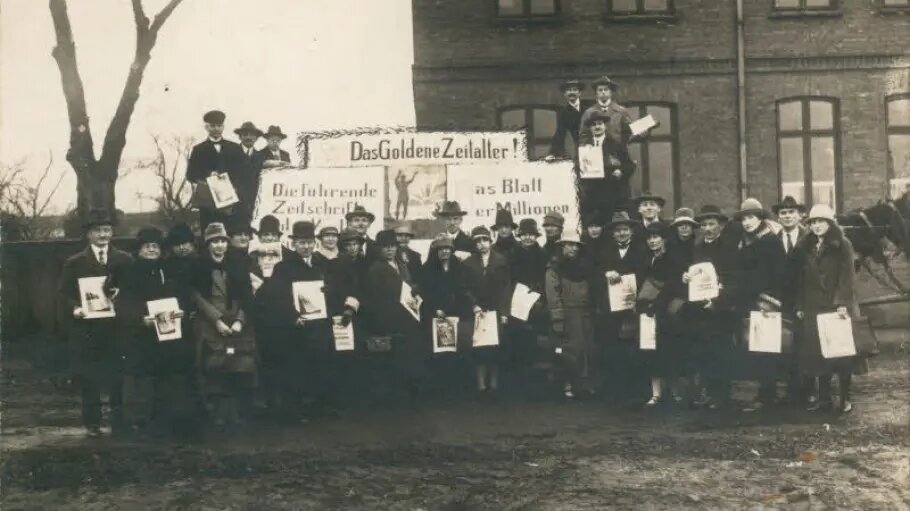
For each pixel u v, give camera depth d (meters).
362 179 11.40
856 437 8.96
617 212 10.59
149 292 9.48
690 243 9.91
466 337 10.26
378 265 10.12
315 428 9.60
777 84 13.18
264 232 10.19
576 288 10.29
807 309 9.54
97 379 9.42
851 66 13.25
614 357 10.25
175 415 9.55
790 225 10.11
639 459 8.45
